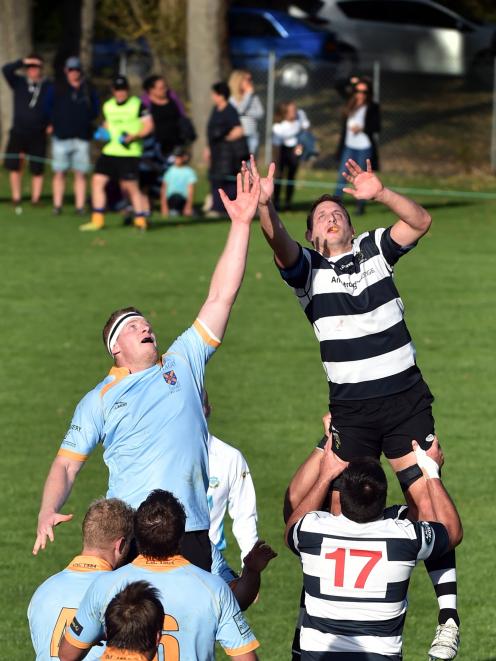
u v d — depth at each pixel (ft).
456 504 129.08
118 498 70.59
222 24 327.47
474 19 452.35
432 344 182.50
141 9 379.96
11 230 249.96
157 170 257.96
